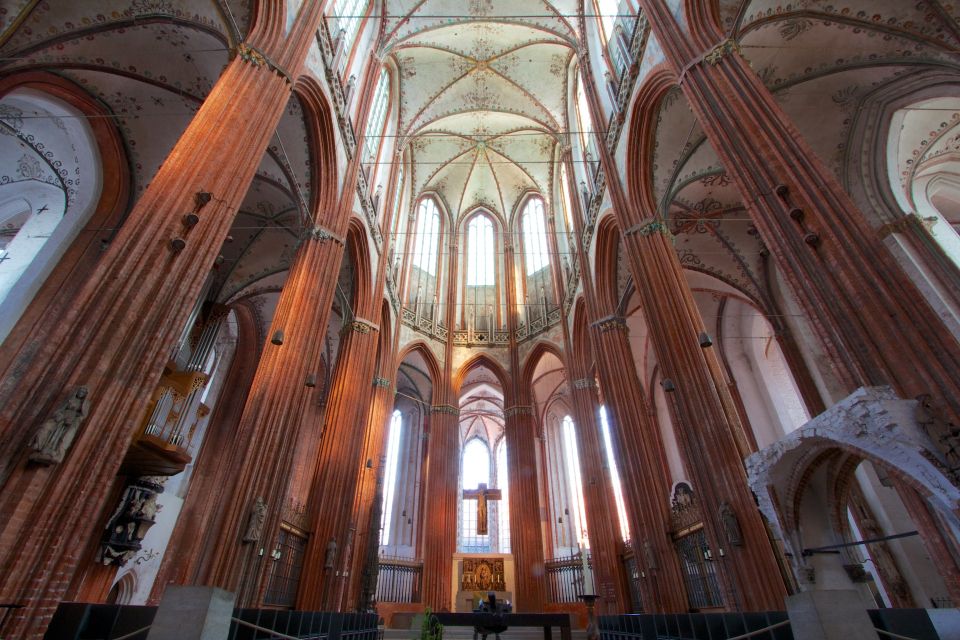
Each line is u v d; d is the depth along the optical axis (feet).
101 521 41.16
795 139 28.94
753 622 21.09
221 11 36.17
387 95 81.82
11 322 40.68
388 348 80.33
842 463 26.02
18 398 19.51
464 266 102.78
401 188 90.89
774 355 72.28
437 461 82.79
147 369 22.84
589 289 69.21
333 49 51.39
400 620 68.85
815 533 27.17
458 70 85.66
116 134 46.91
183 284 25.20
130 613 20.11
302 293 45.34
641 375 86.48
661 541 46.62
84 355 21.16
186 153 28.55
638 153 51.44
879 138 48.75
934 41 39.09
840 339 23.77
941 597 44.21
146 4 37.09
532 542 75.82
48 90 41.60
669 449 80.84
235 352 75.87
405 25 74.33
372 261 69.05
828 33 42.09
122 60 41.01
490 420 124.36
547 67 85.20
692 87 35.78
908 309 22.81
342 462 56.54
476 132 96.84
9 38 35.55
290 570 47.88
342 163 54.70
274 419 39.01
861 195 50.11
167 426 40.16
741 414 72.79
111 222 46.93
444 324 95.20
